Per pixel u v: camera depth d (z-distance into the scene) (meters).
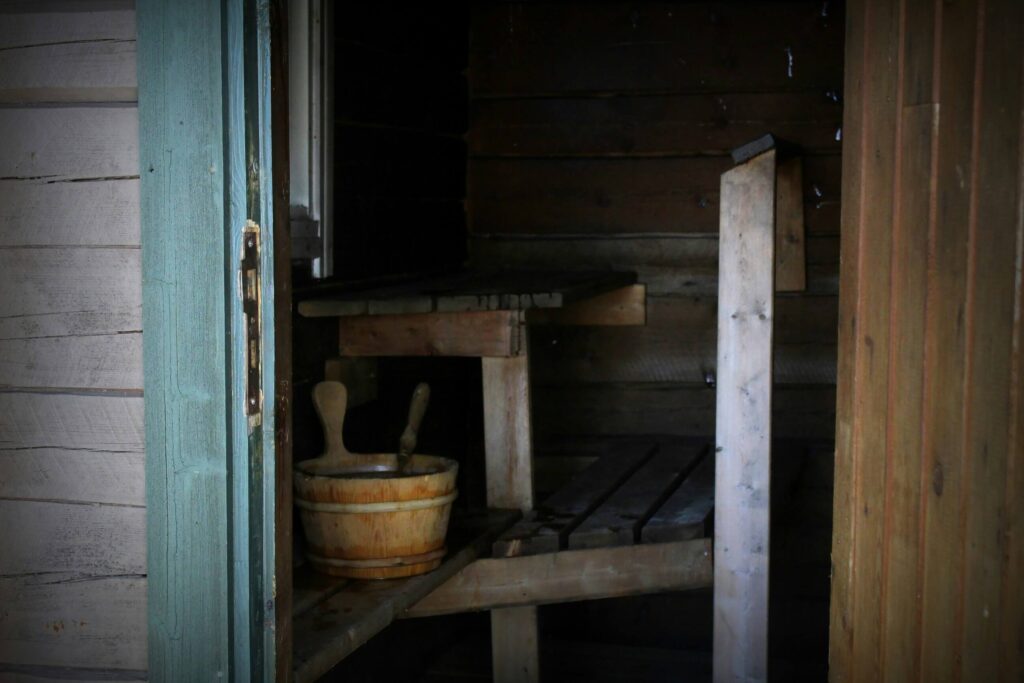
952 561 1.80
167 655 1.84
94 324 1.84
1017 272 1.60
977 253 1.72
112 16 1.80
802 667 4.11
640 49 4.34
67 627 1.88
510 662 3.21
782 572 4.29
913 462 1.95
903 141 2.00
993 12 1.68
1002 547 1.64
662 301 4.41
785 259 3.84
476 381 4.34
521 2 4.41
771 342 2.97
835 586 2.38
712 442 4.30
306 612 2.52
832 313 4.30
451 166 4.34
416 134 4.03
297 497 2.78
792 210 3.81
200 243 1.77
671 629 4.43
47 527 1.88
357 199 3.57
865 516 2.19
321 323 3.34
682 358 4.42
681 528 3.15
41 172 1.83
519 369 3.27
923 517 1.91
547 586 3.05
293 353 3.13
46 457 1.87
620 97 4.37
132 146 1.81
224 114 1.76
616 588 3.11
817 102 4.26
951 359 1.81
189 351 1.79
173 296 1.79
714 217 4.35
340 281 3.47
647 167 4.38
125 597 1.87
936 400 1.86
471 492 4.33
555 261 4.46
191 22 1.75
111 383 1.84
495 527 3.12
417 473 2.96
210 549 1.81
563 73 4.39
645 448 4.20
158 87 1.77
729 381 3.01
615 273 4.16
